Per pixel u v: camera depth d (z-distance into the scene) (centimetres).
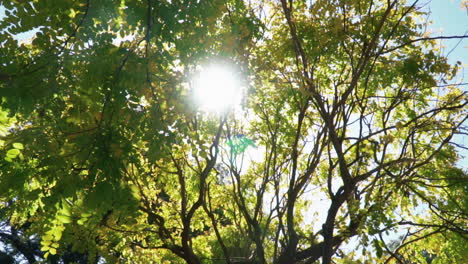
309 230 1082
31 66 461
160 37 525
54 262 1891
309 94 743
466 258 992
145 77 494
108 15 483
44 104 512
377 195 751
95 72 459
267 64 759
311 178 1005
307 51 856
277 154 1022
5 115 509
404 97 862
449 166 936
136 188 464
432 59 796
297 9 880
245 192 1054
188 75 576
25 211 739
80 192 482
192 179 971
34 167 553
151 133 505
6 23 459
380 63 888
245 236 1009
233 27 611
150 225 929
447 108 812
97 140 457
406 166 852
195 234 1247
